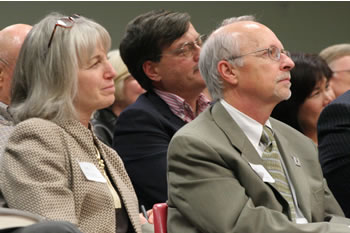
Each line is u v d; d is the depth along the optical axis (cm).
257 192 564
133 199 595
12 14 1272
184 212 557
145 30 830
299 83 874
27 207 485
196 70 823
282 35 1623
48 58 558
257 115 620
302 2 1645
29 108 553
